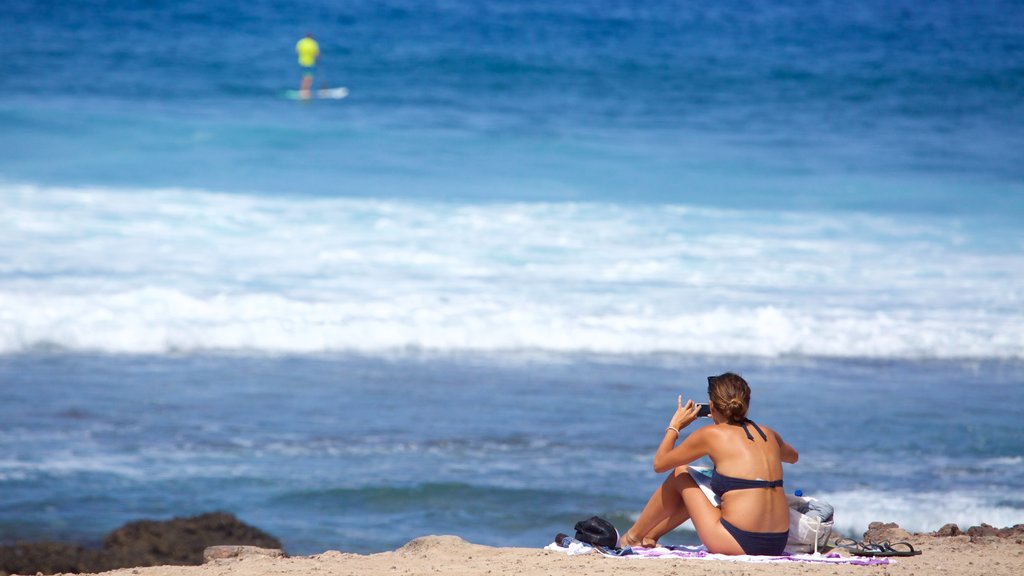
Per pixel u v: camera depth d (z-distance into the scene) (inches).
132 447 1720.0
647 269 2945.4
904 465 1678.2
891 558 954.7
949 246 3312.0
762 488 922.7
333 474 1626.5
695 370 2218.3
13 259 2778.1
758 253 3159.5
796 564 895.1
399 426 1843.0
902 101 6392.7
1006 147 5196.9
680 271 2935.5
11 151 4313.5
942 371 2244.1
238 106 5713.6
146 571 970.1
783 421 1895.9
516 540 1411.2
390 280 2755.9
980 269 3031.5
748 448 930.7
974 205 3976.4
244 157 4456.2
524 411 1936.5
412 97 6176.2
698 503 945.5
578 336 2365.9
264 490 1565.0
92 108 5329.7
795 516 957.2
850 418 1919.3
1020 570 898.7
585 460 1702.8
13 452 1674.5
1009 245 3339.1
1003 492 1553.9
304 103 5910.4
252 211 3476.9
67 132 4692.4
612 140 5113.2
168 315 2406.5
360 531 1438.2
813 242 3319.4
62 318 2343.8
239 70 6840.6
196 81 6412.4
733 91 6599.4
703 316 2504.9
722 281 2842.0
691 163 4650.6
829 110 6117.1
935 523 1430.9
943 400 2042.3
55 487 1547.7
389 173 4276.6
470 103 6033.5
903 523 1430.9
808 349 2368.4
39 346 2247.8
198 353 2265.0
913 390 2106.3
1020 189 4279.0
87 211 3351.4
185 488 1560.0
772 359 2313.0
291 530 1438.2
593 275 2866.6
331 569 910.4
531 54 7687.0
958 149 5132.9
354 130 5088.6
